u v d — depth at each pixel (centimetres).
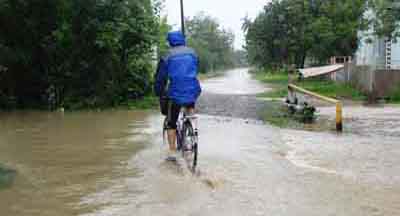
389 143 1079
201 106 1984
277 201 649
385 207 624
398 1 2572
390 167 841
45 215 601
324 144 1068
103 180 766
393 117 1589
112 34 1891
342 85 3042
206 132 1261
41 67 1945
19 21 1867
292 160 898
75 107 1897
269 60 6538
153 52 2247
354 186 721
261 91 3003
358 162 880
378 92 2297
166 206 632
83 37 1925
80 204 644
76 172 820
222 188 712
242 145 1059
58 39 1883
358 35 3828
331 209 616
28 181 760
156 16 2109
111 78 1970
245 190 701
